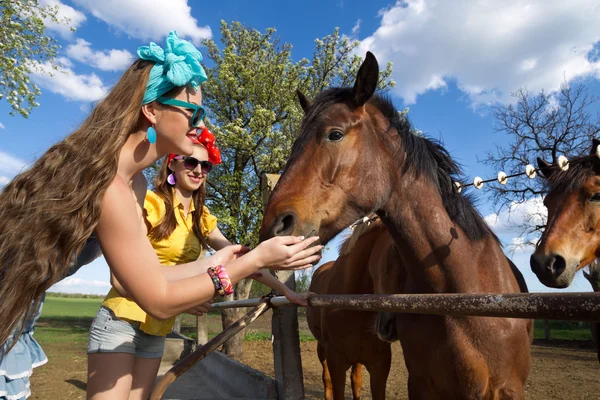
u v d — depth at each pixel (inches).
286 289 70.6
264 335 478.3
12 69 275.9
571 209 93.6
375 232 113.4
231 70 386.6
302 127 76.4
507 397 68.6
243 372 163.0
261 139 362.3
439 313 41.5
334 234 71.6
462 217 75.7
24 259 41.8
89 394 67.0
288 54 409.4
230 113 396.5
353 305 54.8
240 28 412.2
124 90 48.1
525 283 90.0
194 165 82.0
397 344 398.9
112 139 45.1
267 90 385.1
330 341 121.9
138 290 43.6
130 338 69.1
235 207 350.9
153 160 52.5
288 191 68.8
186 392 206.1
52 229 41.9
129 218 44.1
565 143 381.4
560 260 90.0
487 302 35.8
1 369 46.6
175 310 44.8
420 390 77.1
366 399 189.6
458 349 68.6
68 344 399.5
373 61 71.1
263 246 48.3
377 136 75.8
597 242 92.7
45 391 208.4
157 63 48.8
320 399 194.5
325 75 410.0
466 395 69.0
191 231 85.7
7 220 43.6
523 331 70.9
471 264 73.3
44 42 295.6
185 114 49.0
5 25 280.4
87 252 55.1
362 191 72.1
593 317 27.6
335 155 71.0
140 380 72.4
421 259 74.5
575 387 214.5
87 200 42.3
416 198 74.9
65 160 44.8
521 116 397.4
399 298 46.7
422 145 78.5
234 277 46.3
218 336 64.9
